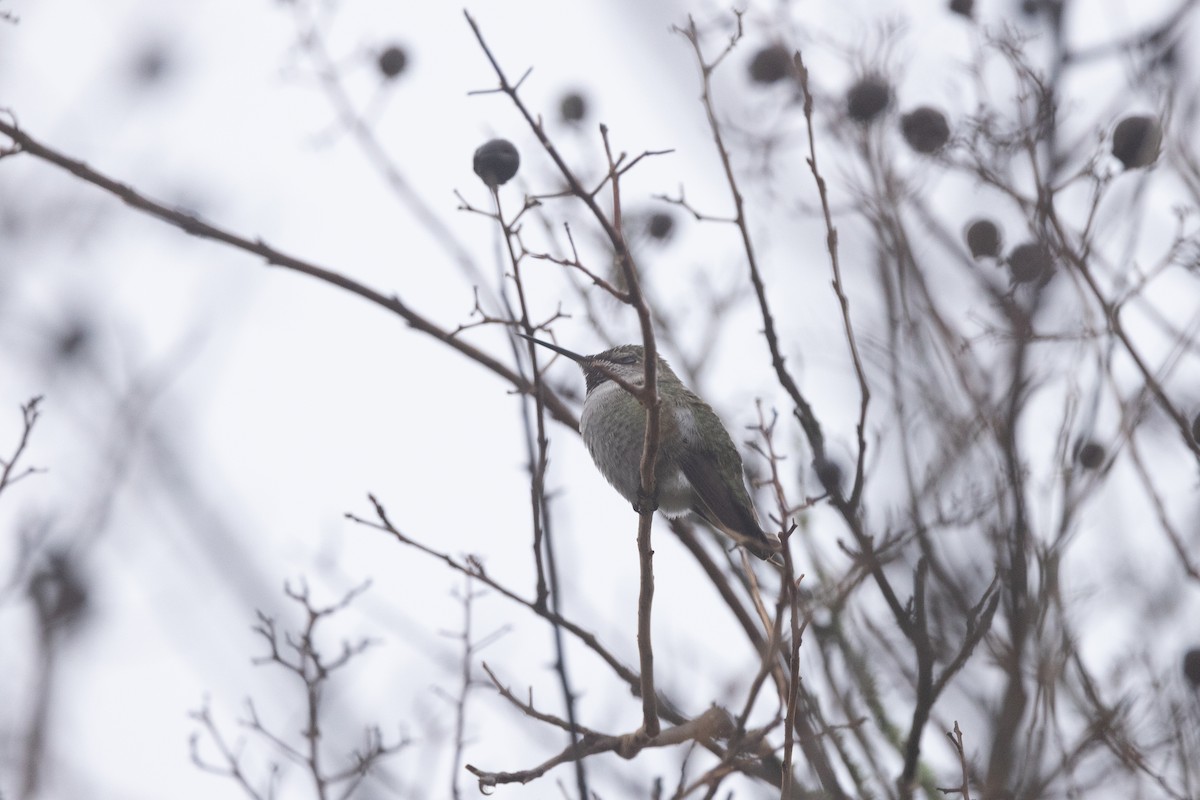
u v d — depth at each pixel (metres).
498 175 9.49
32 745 8.50
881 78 10.08
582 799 9.31
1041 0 9.77
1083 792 8.36
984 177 9.62
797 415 9.79
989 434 8.98
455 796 9.78
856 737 9.16
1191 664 8.71
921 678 8.72
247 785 9.86
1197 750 8.44
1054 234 9.22
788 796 8.05
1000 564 8.58
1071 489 8.75
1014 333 9.05
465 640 10.41
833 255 9.31
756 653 10.37
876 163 9.91
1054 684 8.39
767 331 9.81
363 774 10.00
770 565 10.26
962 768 8.09
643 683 9.37
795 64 9.47
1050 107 9.51
